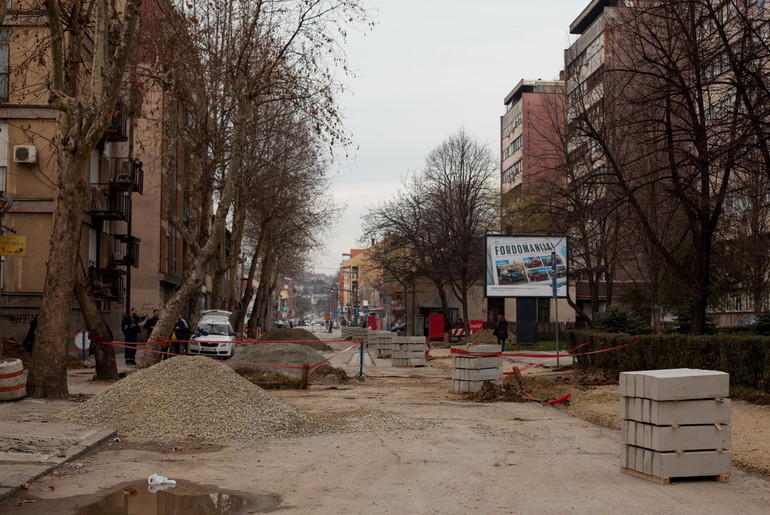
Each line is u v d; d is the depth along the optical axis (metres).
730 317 41.84
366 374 27.44
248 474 9.13
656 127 23.92
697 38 20.59
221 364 14.21
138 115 28.05
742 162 19.00
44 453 9.66
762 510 7.40
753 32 18.17
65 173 16.88
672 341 18.75
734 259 30.81
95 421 12.52
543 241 40.50
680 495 8.05
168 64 27.00
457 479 8.84
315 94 28.17
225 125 31.83
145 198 45.56
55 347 16.75
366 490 8.26
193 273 25.89
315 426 13.02
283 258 68.31
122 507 7.36
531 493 8.12
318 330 148.00
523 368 28.48
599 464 9.82
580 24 58.06
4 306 30.14
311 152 45.16
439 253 60.34
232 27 29.14
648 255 29.95
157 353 24.64
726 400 8.80
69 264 16.97
